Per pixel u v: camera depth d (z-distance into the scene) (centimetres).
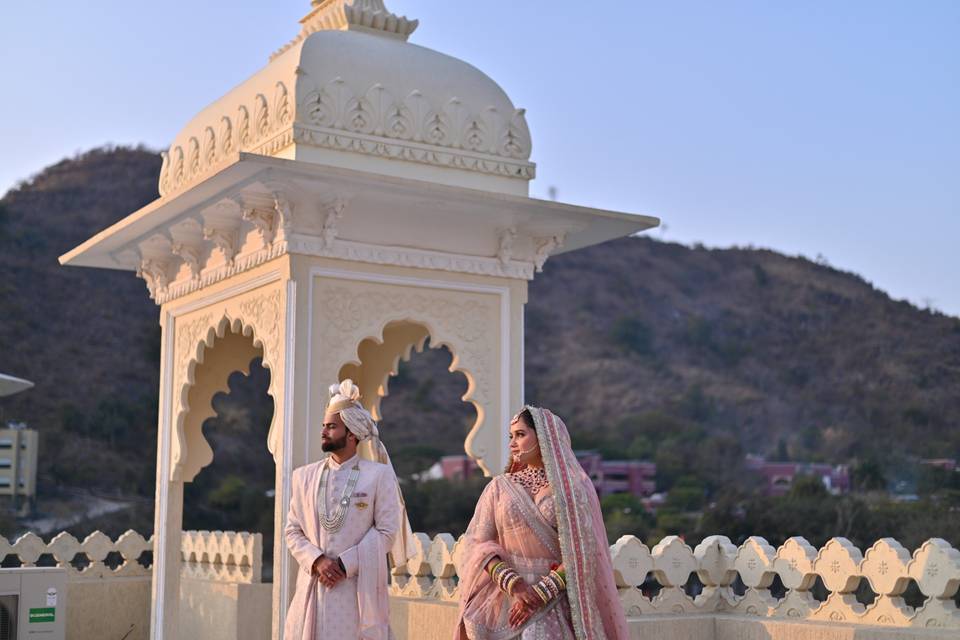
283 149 685
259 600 896
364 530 559
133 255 867
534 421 481
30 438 4131
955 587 520
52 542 952
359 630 547
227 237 739
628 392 6819
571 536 460
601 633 457
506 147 745
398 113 707
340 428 570
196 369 903
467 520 4866
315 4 798
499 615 470
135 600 977
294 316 675
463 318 739
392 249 710
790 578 592
